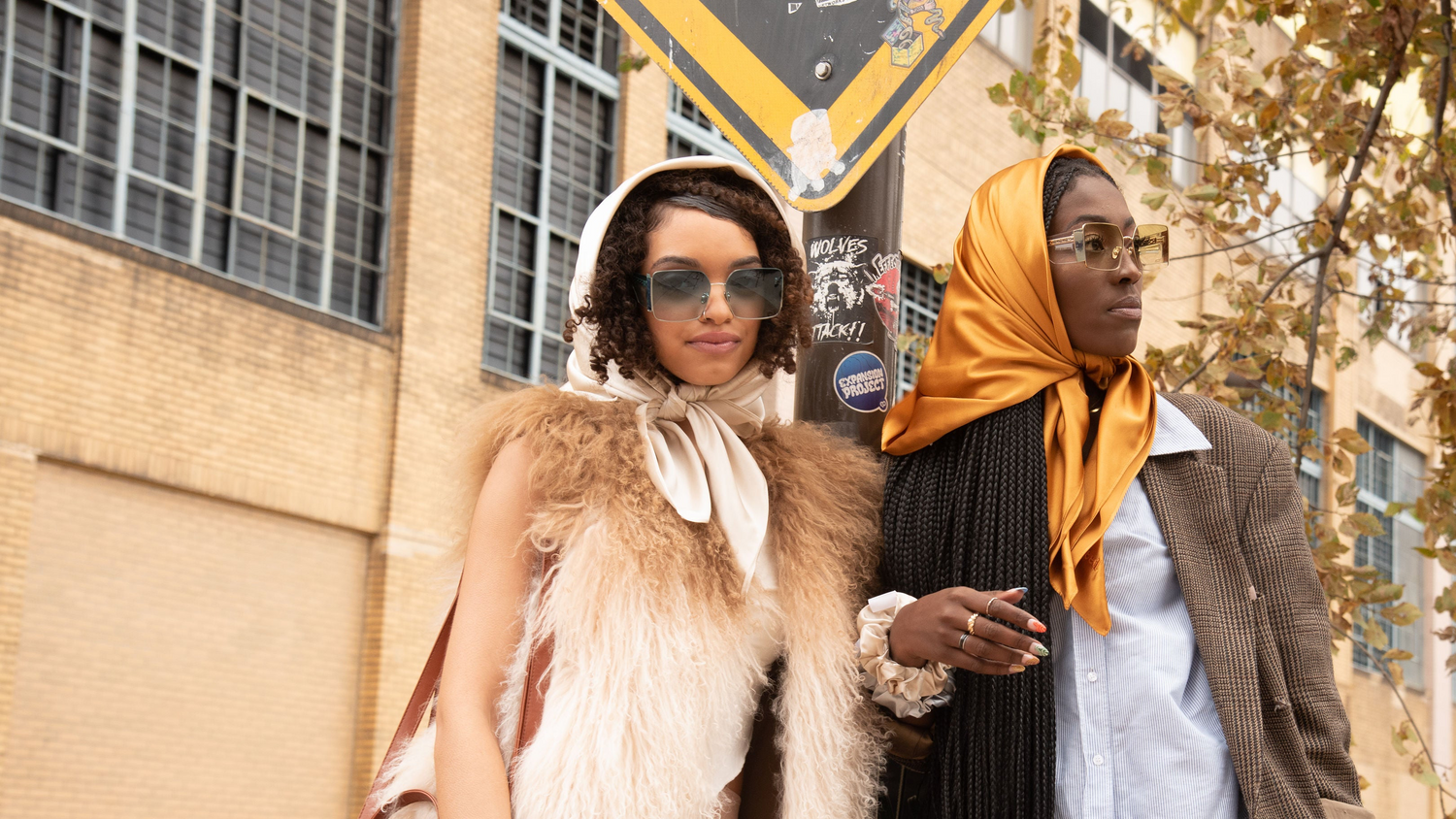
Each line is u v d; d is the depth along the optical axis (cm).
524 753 184
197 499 927
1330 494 1652
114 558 880
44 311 844
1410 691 1884
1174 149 1436
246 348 950
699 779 186
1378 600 404
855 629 207
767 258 211
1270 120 424
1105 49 1426
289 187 1015
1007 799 205
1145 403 218
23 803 823
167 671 903
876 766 206
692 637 188
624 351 203
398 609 1022
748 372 213
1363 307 488
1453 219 439
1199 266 1434
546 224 1167
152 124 941
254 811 941
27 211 841
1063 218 224
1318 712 204
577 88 1210
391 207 1062
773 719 205
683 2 237
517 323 1145
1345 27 405
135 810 878
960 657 183
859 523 218
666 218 203
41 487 847
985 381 223
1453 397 430
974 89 1417
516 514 195
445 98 1088
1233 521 210
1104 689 207
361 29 1069
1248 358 424
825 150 223
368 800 195
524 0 1175
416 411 1042
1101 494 210
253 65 1000
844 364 243
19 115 873
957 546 217
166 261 909
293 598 980
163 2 950
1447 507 416
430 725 202
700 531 197
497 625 192
